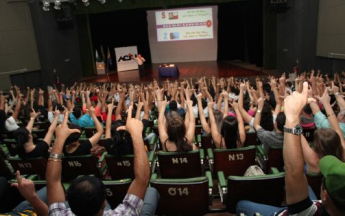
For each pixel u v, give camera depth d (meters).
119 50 16.66
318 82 5.57
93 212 1.38
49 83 13.91
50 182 1.67
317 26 11.30
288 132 1.32
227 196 2.51
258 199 2.46
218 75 13.59
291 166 1.30
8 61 12.95
